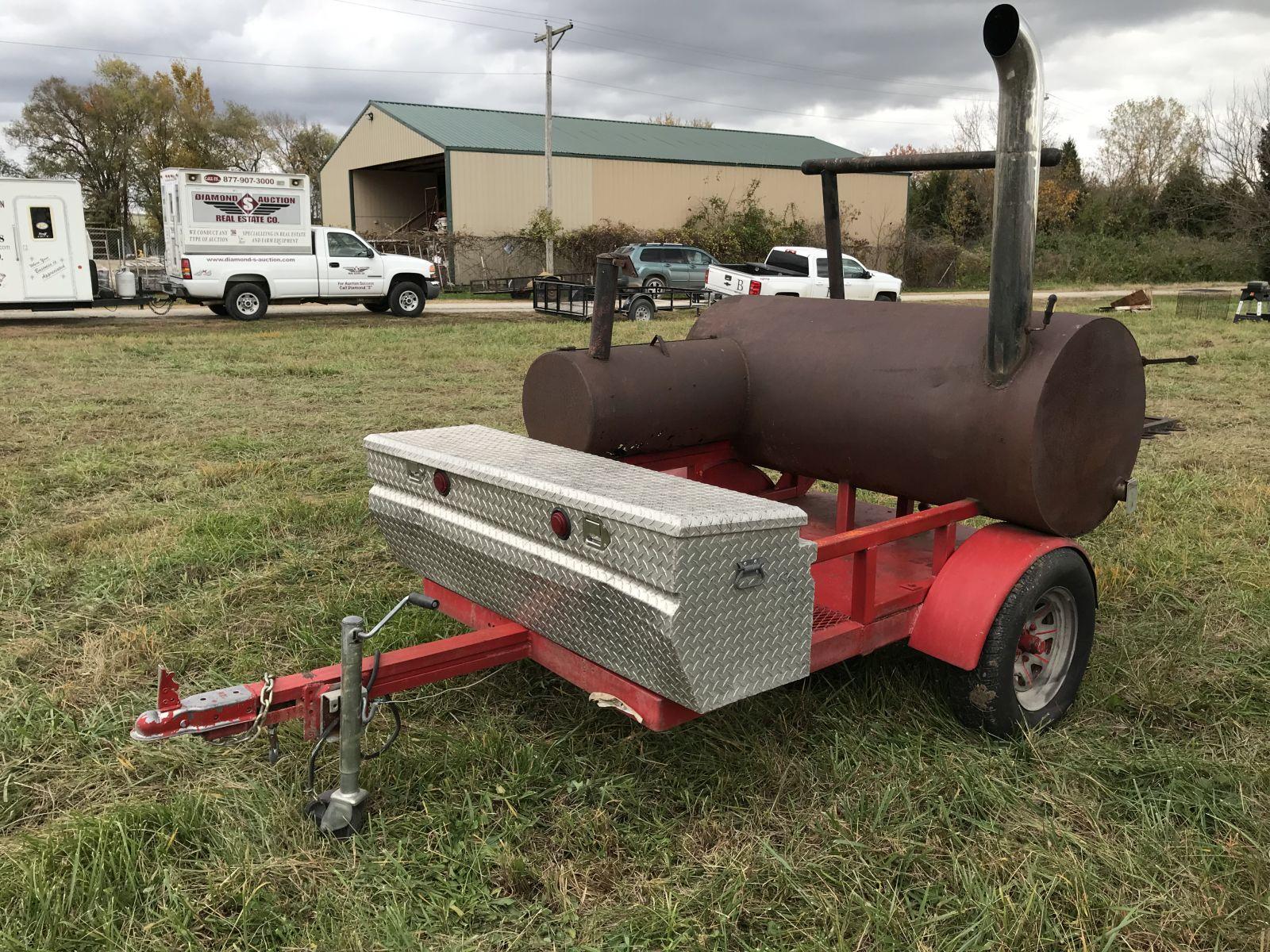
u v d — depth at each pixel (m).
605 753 2.95
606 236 32.91
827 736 3.07
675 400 3.56
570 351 3.51
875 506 4.43
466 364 12.89
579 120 39.31
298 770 2.79
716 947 2.16
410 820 2.58
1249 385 11.19
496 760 2.88
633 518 2.24
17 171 58.66
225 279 19.06
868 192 38.69
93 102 57.28
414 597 2.43
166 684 2.25
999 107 2.82
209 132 59.34
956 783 2.82
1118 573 4.46
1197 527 5.31
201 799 2.60
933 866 2.46
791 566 2.44
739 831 2.59
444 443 3.04
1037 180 2.86
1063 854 2.49
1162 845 2.54
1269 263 40.56
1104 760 2.97
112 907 2.22
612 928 2.22
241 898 2.26
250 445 7.29
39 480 6.05
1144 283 42.78
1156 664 3.59
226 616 3.95
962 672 3.03
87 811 2.61
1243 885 2.41
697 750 2.97
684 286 24.00
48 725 3.04
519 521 2.60
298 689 2.45
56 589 4.27
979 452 3.07
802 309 3.85
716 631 2.31
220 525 5.09
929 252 38.81
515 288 28.14
